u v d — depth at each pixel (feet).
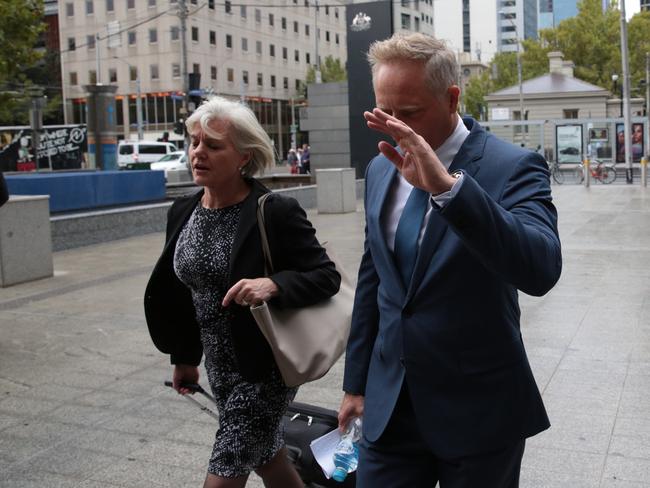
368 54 6.63
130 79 232.12
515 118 149.28
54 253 37.35
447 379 6.50
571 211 52.90
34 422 14.71
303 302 8.44
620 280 27.48
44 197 30.35
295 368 8.21
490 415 6.50
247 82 254.47
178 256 8.89
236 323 8.41
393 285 6.76
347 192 55.77
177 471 12.42
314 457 9.34
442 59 6.28
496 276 6.43
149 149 144.15
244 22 251.39
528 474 11.90
